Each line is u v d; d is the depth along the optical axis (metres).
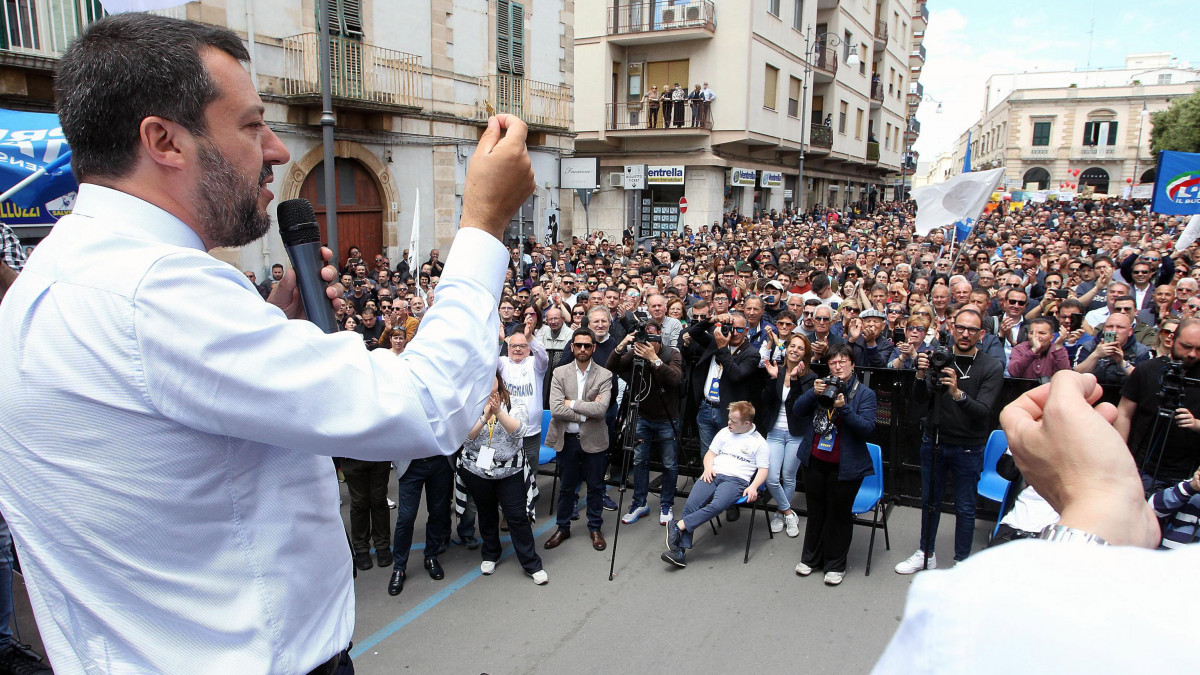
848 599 5.29
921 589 0.49
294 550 1.06
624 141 26.75
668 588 5.50
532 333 7.93
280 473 1.03
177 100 0.97
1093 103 61.19
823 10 32.12
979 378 5.46
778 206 31.59
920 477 6.84
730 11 24.64
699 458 7.65
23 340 0.93
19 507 0.95
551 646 4.75
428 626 5.00
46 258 0.96
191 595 0.97
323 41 10.37
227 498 0.98
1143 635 0.39
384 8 14.91
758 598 5.32
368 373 0.97
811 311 8.04
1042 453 0.68
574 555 6.10
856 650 4.66
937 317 8.88
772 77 27.38
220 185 1.03
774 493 6.40
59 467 0.92
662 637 4.83
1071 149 62.44
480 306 1.08
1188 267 10.58
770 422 6.43
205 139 1.00
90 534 0.93
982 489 5.84
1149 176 60.09
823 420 5.42
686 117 25.06
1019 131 64.50
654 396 6.59
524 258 15.65
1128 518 0.59
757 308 7.39
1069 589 0.43
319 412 0.92
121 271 0.91
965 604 0.45
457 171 17.06
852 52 31.94
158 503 0.93
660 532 6.55
